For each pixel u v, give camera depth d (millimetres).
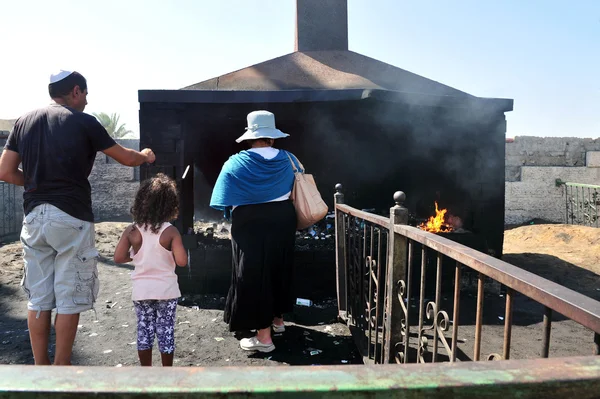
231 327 3352
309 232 6031
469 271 5207
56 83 2619
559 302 996
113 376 694
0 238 9062
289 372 720
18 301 4691
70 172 2479
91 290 2545
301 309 4590
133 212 2742
